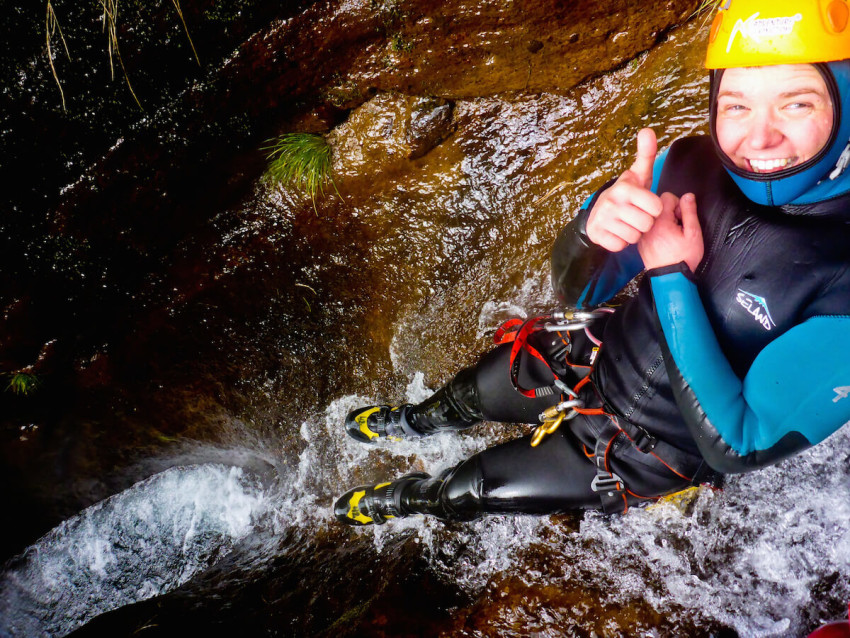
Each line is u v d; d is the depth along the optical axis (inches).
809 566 87.7
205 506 158.2
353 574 108.7
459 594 96.4
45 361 129.7
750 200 57.8
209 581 121.9
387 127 112.5
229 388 140.9
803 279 52.7
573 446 74.8
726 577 89.0
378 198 119.3
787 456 53.4
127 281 127.0
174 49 97.9
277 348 134.9
